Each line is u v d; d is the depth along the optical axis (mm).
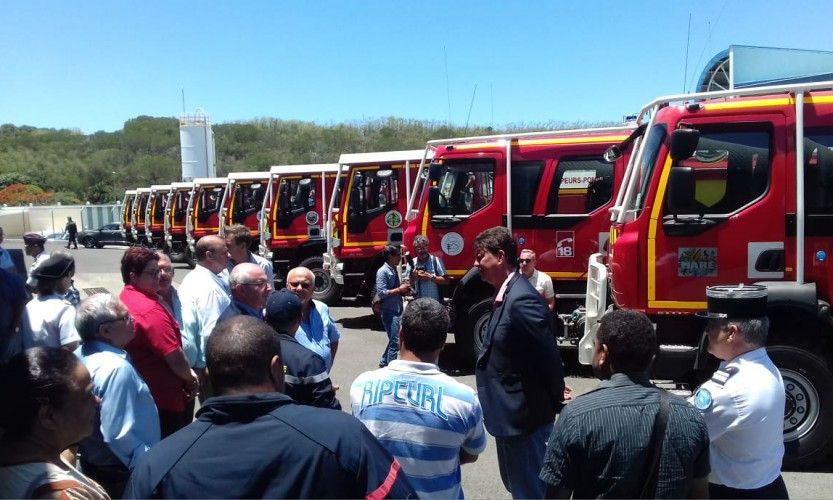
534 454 3734
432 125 82062
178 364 4148
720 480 2854
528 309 3662
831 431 5086
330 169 15938
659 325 5594
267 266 6992
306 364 3480
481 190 8992
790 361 5121
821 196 5320
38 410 2242
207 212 23531
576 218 8578
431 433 2941
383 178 13250
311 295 4914
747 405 2789
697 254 5473
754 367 2877
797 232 5309
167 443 1938
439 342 3115
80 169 83812
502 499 4879
